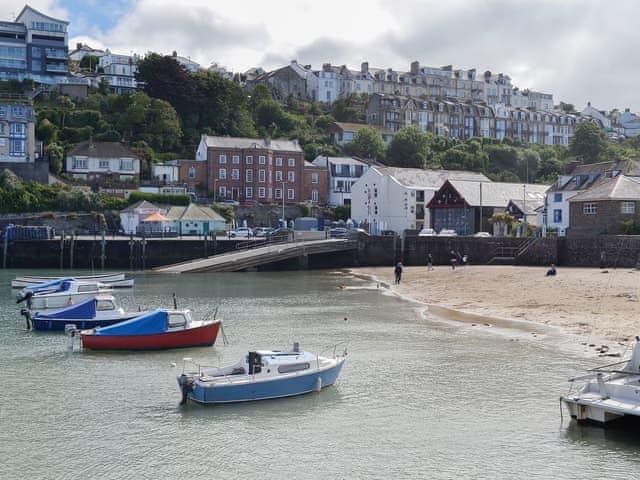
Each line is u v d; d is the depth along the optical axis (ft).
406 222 332.60
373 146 453.58
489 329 120.37
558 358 96.37
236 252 246.88
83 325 123.95
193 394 77.87
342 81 593.83
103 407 77.20
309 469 60.29
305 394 81.30
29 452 64.34
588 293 154.40
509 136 593.42
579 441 65.46
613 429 68.44
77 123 385.50
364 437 67.62
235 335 117.08
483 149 502.38
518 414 73.36
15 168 315.37
